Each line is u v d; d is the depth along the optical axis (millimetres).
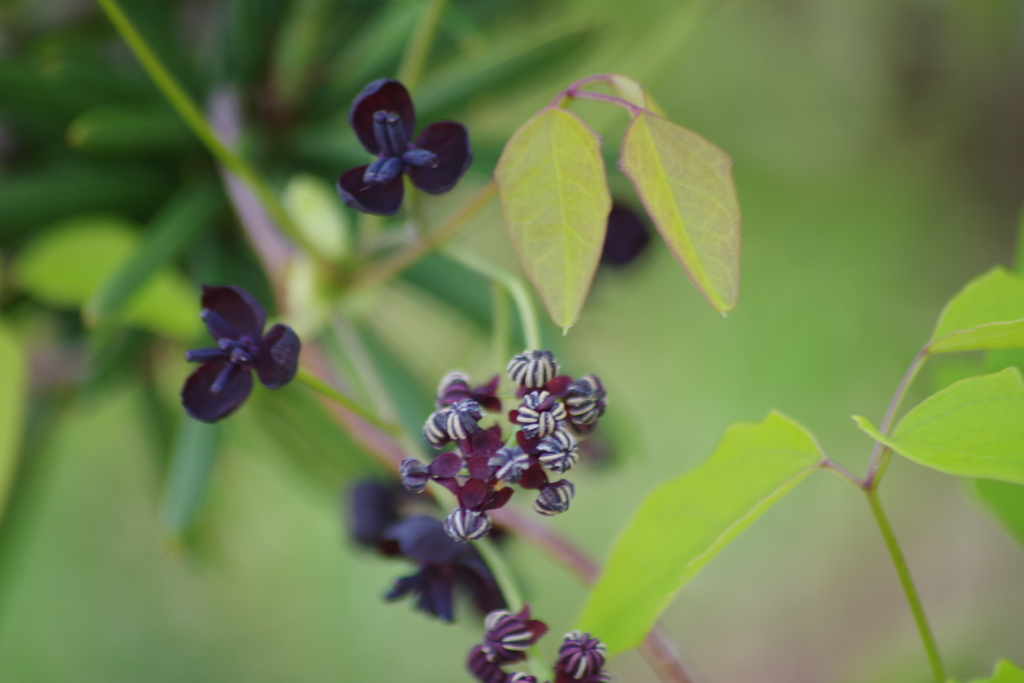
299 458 693
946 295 1004
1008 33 883
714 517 479
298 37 624
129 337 635
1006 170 935
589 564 513
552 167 457
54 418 647
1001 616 845
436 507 542
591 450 601
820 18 932
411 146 478
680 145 456
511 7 678
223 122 614
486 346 666
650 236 609
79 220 612
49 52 618
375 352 615
